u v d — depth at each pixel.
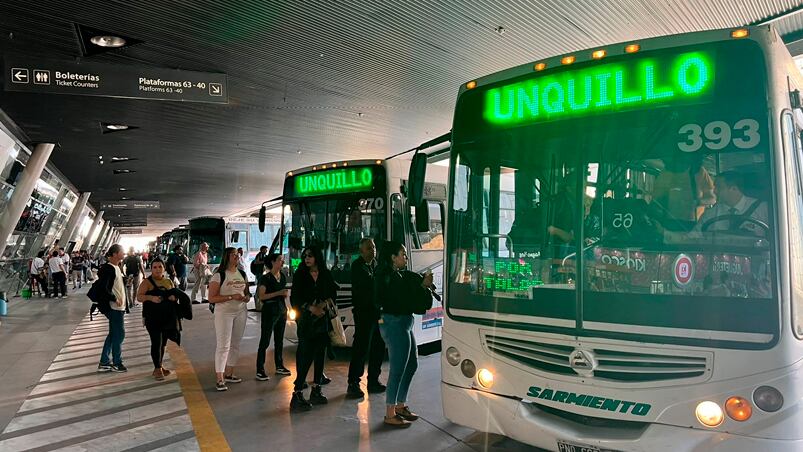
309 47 9.03
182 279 16.64
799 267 3.20
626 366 3.41
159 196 31.58
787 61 3.53
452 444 4.77
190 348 9.46
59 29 8.02
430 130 14.93
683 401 3.20
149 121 13.38
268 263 7.28
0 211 16.69
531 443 3.73
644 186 3.58
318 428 5.18
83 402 6.20
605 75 3.80
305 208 8.95
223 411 5.75
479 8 7.84
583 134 3.85
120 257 7.97
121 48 8.79
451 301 4.26
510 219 4.08
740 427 3.05
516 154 4.13
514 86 4.20
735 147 3.32
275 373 7.44
